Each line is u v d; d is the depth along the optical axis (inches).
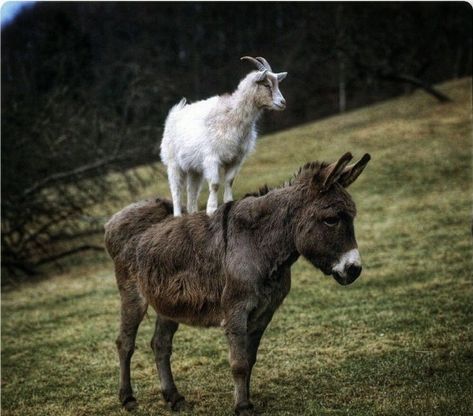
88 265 744.3
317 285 482.9
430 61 1286.9
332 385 276.2
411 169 860.0
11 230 738.2
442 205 690.8
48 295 602.2
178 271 235.9
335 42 1183.6
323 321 382.9
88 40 988.6
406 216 671.1
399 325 354.0
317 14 1221.7
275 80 216.7
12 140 717.9
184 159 231.3
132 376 327.0
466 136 961.5
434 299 397.7
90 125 780.0
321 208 208.5
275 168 1026.1
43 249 763.4
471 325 336.2
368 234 624.4
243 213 223.3
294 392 272.2
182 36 1402.6
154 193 984.9
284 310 420.2
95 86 862.5
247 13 1419.8
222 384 293.1
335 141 1119.6
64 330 457.4
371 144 1038.4
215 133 218.8
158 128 794.2
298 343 345.4
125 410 267.1
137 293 257.6
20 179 722.2
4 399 319.3
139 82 838.5
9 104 733.3
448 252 521.0
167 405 265.9
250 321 225.1
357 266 205.2
